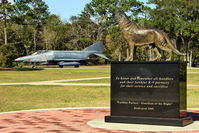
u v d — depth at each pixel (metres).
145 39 12.53
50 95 23.98
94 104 18.88
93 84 31.55
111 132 9.78
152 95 11.23
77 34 100.00
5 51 77.88
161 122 10.93
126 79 11.61
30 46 98.75
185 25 73.50
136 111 11.45
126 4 88.94
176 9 75.38
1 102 20.09
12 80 38.28
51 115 13.70
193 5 72.69
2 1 89.12
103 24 97.44
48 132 9.91
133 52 12.81
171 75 10.98
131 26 12.75
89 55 78.50
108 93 24.97
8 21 97.38
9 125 11.23
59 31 101.81
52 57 72.44
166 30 76.25
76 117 13.08
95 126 10.84
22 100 21.28
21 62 75.50
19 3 95.50
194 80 37.97
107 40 96.81
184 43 81.12
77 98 22.20
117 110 11.70
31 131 10.08
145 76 11.35
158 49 12.84
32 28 102.00
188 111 15.12
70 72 55.06
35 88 28.27
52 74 50.22
